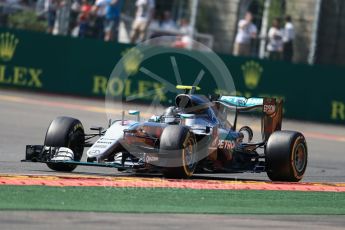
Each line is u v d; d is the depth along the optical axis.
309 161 56.72
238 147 41.66
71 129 38.59
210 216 28.91
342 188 40.25
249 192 35.91
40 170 40.06
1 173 37.88
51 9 95.62
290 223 28.61
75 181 35.03
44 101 82.94
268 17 98.12
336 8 97.75
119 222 26.55
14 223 25.23
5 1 96.44
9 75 90.31
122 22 98.81
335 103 88.62
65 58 90.12
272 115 42.03
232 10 100.31
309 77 88.44
